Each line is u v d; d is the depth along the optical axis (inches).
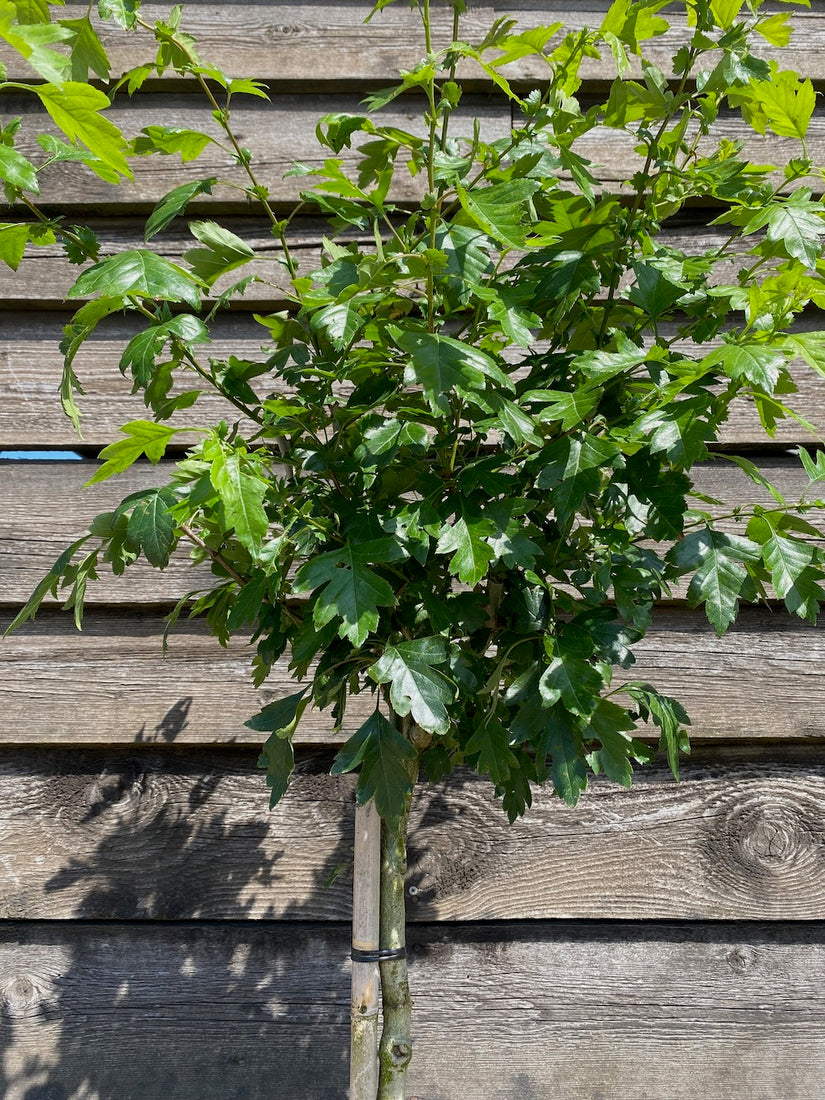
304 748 71.5
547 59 42.7
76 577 45.2
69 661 71.2
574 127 41.8
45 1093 67.1
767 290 37.5
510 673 47.4
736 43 40.6
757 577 45.6
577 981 69.3
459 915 69.4
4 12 25.6
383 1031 46.8
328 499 42.9
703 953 70.1
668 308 41.8
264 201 45.1
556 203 42.5
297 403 44.0
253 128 75.7
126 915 69.1
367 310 40.5
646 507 46.6
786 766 72.7
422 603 43.5
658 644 71.9
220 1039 68.1
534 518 45.4
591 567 47.3
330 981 69.0
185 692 70.8
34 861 69.8
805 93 39.5
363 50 76.2
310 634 40.3
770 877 70.7
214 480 32.9
